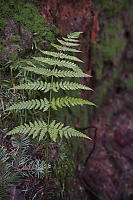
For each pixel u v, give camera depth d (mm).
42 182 2115
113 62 4547
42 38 2408
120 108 4820
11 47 2246
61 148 2438
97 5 3275
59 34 2549
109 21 3928
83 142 3061
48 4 2504
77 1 2789
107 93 4555
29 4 2391
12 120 2201
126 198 3320
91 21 3139
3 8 2246
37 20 2406
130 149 3994
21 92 2256
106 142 4020
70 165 2670
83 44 2955
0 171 1662
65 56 1881
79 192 3043
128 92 5145
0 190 1645
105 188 3332
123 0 4379
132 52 5352
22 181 1942
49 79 2410
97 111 3887
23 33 2307
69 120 2744
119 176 3598
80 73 1782
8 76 2266
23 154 1954
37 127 1682
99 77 3820
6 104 2199
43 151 2256
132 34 5191
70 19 2775
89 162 3621
